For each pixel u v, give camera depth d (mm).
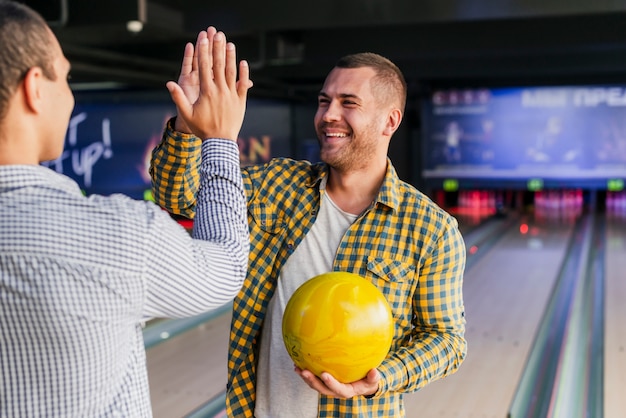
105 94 8781
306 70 8180
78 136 8742
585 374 4059
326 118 1484
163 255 932
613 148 9469
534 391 3857
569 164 9625
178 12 4641
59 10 4117
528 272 6707
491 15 4504
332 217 1536
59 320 883
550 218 10117
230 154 1073
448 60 8391
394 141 10531
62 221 894
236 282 1012
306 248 1534
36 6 4141
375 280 1477
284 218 1561
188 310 974
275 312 1522
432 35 6250
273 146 10250
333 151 1497
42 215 891
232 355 1557
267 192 1576
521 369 4184
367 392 1329
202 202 1049
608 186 9539
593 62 7945
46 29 925
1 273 880
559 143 9617
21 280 877
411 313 1532
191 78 1154
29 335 889
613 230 9047
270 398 1510
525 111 9656
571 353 4426
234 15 4676
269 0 4648
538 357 4383
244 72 1081
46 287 877
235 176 1063
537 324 5078
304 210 1553
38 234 880
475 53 6285
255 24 4688
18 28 884
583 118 9516
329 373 1279
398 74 1540
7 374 902
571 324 5043
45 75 915
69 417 913
